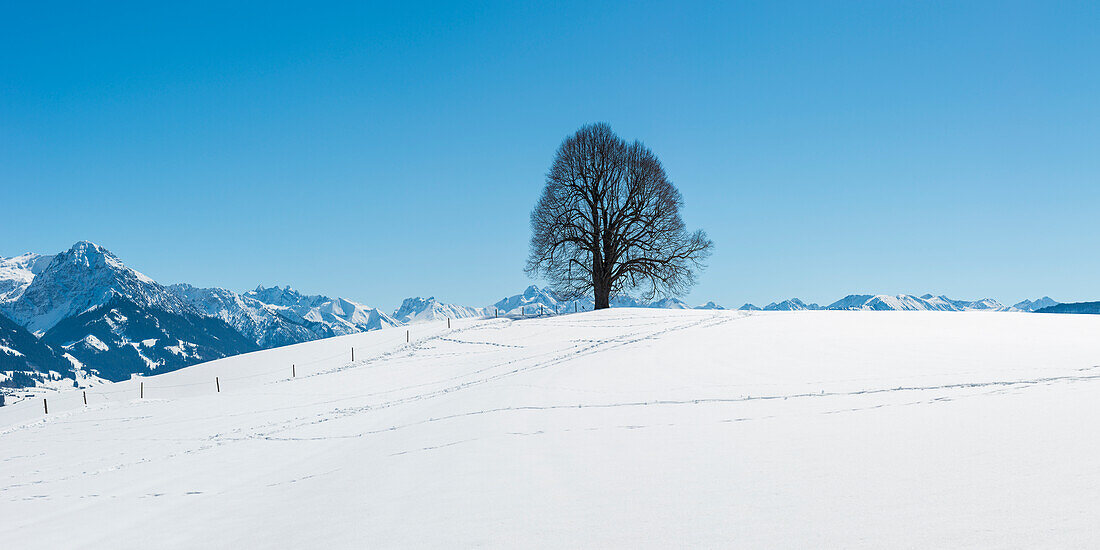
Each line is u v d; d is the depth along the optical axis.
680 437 8.60
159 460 15.28
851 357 17.66
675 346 24.41
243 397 30.52
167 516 8.12
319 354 48.25
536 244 58.22
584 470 7.00
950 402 9.45
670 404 12.43
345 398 26.06
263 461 12.98
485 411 14.07
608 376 18.30
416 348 45.19
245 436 17.95
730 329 29.47
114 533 7.43
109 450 18.45
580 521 4.98
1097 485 4.56
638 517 4.95
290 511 7.06
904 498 4.77
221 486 10.34
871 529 4.15
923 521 4.21
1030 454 5.70
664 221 57.16
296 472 10.52
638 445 8.29
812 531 4.23
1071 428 6.65
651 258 56.97
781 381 14.39
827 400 11.09
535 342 40.81
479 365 31.84
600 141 58.38
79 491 11.91
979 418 7.84
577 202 58.31
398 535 5.21
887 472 5.59
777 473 5.95
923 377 13.02
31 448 20.84
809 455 6.64
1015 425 7.15
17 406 43.50
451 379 28.09
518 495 6.12
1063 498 4.36
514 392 17.08
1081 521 3.88
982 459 5.70
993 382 11.43
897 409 9.27
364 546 5.02
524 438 9.84
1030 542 3.64
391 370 35.66
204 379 45.44
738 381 15.02
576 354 28.48
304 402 26.17
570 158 58.44
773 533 4.27
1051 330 22.94
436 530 5.20
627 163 57.84
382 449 11.17
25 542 7.72
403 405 20.30
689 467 6.62
